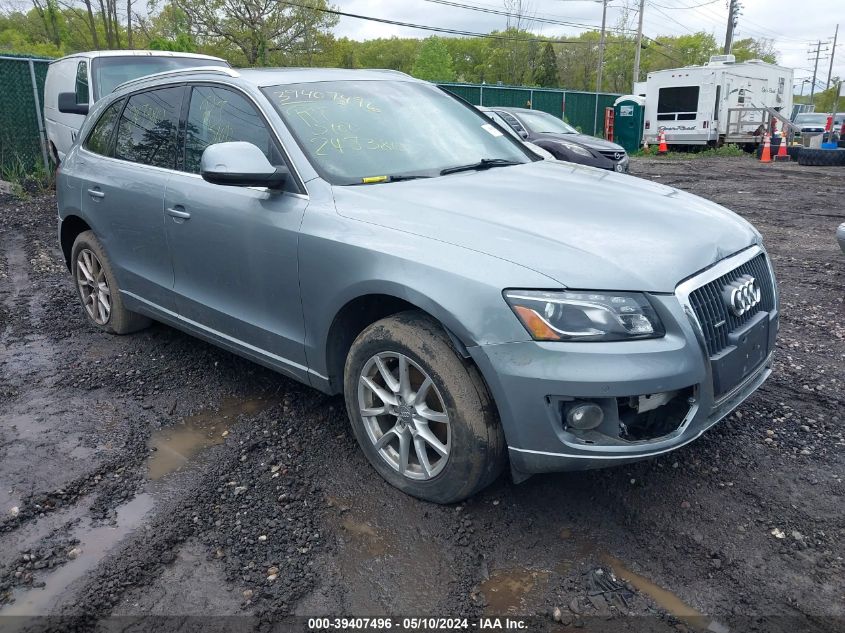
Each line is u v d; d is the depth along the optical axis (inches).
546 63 2401.6
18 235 337.1
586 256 105.2
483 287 103.4
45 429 147.6
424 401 116.0
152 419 152.5
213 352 188.2
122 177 174.9
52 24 1320.1
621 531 112.4
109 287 192.9
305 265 126.7
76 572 104.7
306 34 1466.5
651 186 148.2
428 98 167.6
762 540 109.6
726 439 139.5
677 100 922.1
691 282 107.3
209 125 153.3
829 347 187.2
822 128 1112.8
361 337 121.1
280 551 108.9
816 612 95.0
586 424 101.9
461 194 127.2
